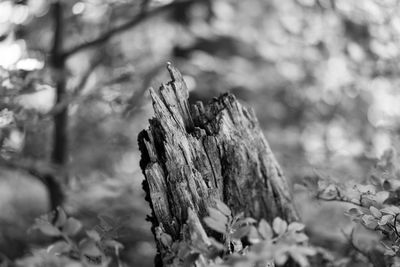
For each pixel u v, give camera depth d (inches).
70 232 53.7
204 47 217.0
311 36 156.4
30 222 141.3
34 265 54.9
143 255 128.5
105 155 158.2
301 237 48.9
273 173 75.2
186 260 53.7
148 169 63.6
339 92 157.6
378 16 123.6
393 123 135.6
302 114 209.8
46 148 143.5
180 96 69.6
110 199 125.0
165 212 62.7
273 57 191.9
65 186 123.6
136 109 146.1
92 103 132.5
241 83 208.5
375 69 132.1
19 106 88.8
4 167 110.9
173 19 201.8
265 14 209.9
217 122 71.3
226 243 56.1
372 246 77.5
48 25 146.1
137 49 185.0
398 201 69.8
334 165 122.7
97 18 155.1
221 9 208.8
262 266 52.1
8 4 123.8
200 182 64.3
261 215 73.5
